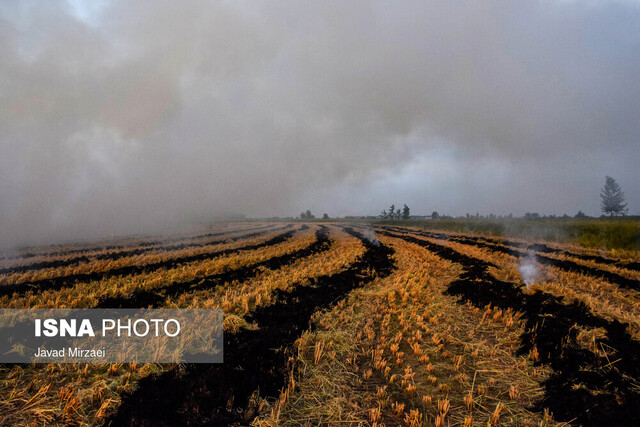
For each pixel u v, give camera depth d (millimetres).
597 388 4457
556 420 3822
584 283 11078
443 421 3691
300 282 10773
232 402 3969
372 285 10719
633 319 7289
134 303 7914
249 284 10586
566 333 6176
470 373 4945
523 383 4645
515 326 6859
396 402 4129
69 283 10242
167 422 3561
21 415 3582
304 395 4273
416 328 6766
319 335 6121
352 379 4688
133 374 4523
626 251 17406
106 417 3613
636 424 3691
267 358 5180
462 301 8711
